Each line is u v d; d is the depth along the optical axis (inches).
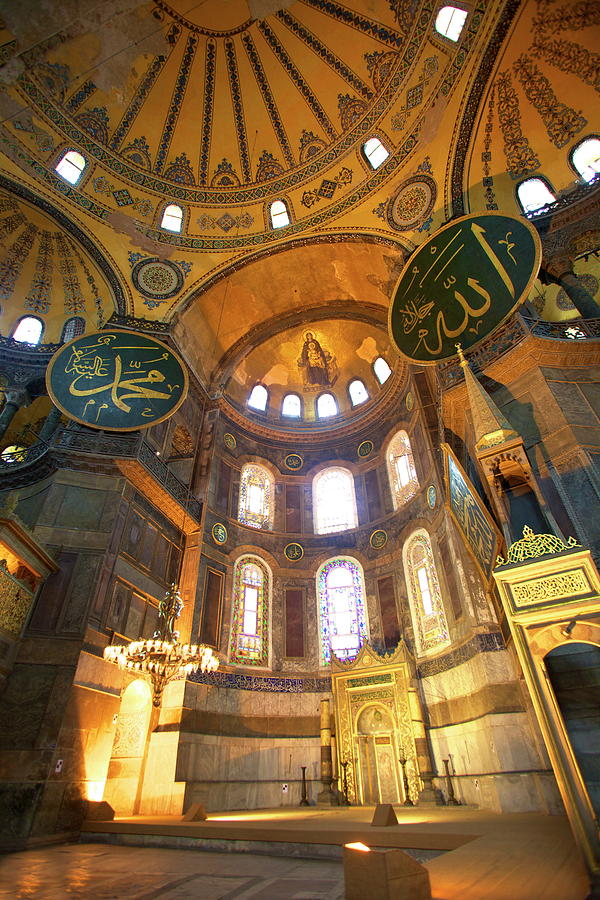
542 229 464.4
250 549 577.3
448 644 437.4
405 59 544.1
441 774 405.7
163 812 376.2
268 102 621.6
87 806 322.3
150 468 465.4
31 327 616.4
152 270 608.7
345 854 118.5
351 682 482.0
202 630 480.7
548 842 178.1
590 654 207.0
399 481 594.2
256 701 484.4
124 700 432.1
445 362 419.5
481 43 486.0
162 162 631.8
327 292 681.6
